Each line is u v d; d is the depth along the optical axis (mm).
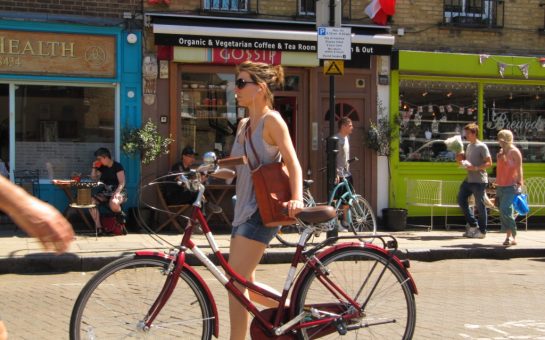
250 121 4109
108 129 11461
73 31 11031
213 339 4855
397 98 12406
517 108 13211
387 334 4172
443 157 12781
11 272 8180
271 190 3861
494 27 12898
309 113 12055
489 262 9555
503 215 10281
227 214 11516
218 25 11297
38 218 2223
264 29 11328
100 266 8453
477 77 12867
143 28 11281
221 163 3975
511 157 10211
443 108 12789
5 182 2221
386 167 12430
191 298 3875
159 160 11383
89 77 11164
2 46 10781
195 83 11641
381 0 11922
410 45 12492
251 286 4000
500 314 6168
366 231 10562
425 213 12609
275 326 3957
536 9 13156
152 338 3785
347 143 10711
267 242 4047
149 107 11352
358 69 12188
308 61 11586
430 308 6391
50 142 11305
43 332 5352
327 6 9328
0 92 11031
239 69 4090
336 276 4066
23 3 10836
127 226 10891
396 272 4188
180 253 3869
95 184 10039
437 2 12609
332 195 9656
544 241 10797
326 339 4164
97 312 3699
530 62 12914
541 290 7398
